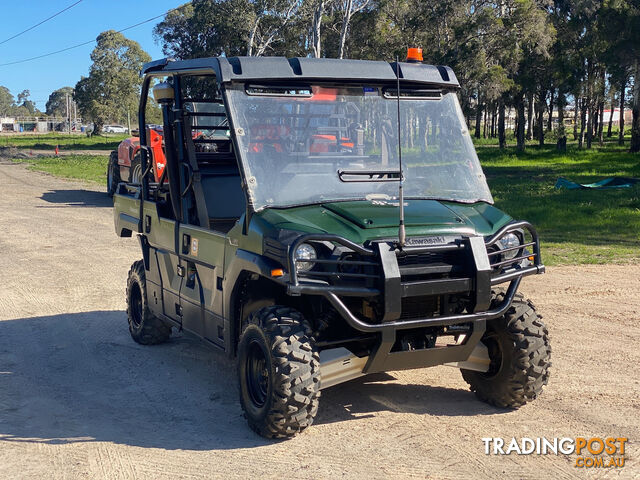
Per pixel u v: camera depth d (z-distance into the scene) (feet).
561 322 26.48
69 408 18.28
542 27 178.29
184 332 20.08
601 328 25.59
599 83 198.49
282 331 14.98
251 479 13.91
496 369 17.40
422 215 15.38
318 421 16.93
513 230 15.81
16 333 25.90
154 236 21.56
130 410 18.06
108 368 21.71
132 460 14.96
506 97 195.21
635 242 46.11
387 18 197.26
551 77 195.11
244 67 16.30
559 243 45.83
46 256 41.42
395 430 16.31
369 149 16.99
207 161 21.26
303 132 16.47
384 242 14.42
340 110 16.83
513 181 103.71
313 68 16.72
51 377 20.90
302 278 14.26
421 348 15.87
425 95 17.87
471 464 14.44
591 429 16.33
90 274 36.45
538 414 17.30
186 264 19.45
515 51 179.63
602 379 19.95
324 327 15.70
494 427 16.48
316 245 14.43
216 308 17.43
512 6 179.42
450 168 17.48
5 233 50.06
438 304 15.46
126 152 64.90
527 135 277.44
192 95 19.75
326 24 194.59
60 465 14.80
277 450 15.25
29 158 162.50
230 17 201.57
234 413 17.70
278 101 16.43
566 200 70.18
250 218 15.56
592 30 182.60
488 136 337.93
